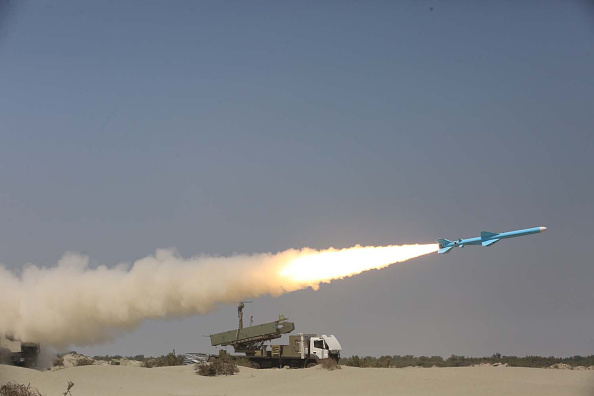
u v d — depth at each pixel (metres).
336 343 82.94
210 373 69.62
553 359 114.69
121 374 65.38
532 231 60.75
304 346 83.00
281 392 57.50
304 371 69.38
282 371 71.31
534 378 63.78
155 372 67.56
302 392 57.19
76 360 85.38
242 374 69.88
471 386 56.84
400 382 59.00
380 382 59.44
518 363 105.00
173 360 92.44
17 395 49.62
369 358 108.44
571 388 55.84
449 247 66.31
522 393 53.59
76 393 54.69
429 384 57.91
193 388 61.34
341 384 59.75
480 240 63.88
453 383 58.12
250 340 86.44
